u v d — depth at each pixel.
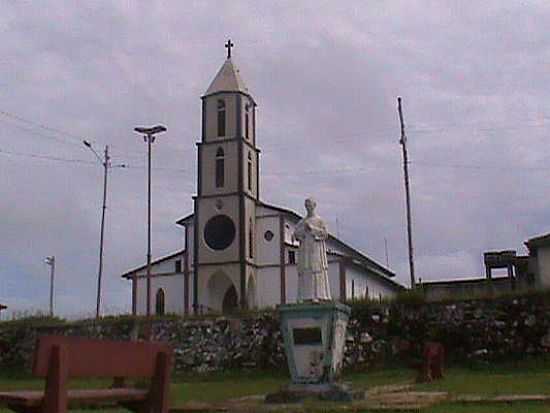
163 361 9.30
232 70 63.72
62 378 7.72
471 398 14.91
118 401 8.95
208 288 59.41
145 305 61.25
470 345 25.98
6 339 31.25
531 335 25.44
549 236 44.25
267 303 59.47
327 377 17.22
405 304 27.11
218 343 28.52
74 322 31.42
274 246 60.34
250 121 63.47
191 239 61.19
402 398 15.82
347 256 58.19
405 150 47.47
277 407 14.84
